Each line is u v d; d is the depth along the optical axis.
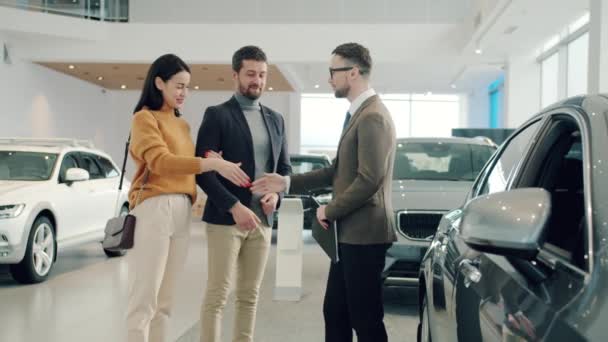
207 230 3.15
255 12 15.12
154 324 2.96
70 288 6.18
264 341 4.29
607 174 1.23
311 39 15.05
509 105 15.65
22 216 6.14
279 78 17.86
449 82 21.20
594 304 1.00
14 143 7.84
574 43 13.42
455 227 2.29
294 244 5.77
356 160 2.78
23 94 15.32
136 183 2.86
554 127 1.78
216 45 15.15
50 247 6.68
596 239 1.12
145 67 16.33
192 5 15.19
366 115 2.72
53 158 7.33
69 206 7.04
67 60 15.35
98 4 15.20
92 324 4.72
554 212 1.55
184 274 7.04
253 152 3.17
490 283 1.50
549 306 1.12
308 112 24.98
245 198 3.14
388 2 15.05
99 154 8.53
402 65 17.02
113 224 2.82
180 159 2.74
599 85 8.09
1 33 14.45
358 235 2.75
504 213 1.20
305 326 4.72
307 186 3.07
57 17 14.72
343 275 3.00
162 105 2.94
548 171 1.75
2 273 7.15
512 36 13.38
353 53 2.83
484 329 1.43
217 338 3.11
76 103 18.33
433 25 14.96
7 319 4.87
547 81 15.29
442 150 6.25
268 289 6.28
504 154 2.29
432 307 2.28
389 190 2.83
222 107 3.16
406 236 4.91
